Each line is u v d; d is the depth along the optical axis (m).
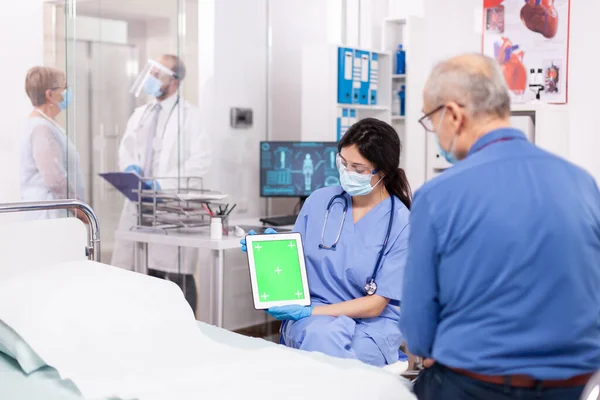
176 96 3.97
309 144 4.21
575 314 1.26
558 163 1.33
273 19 4.57
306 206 2.52
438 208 1.31
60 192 3.57
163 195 3.51
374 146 2.29
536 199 1.27
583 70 4.07
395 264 2.33
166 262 3.87
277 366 1.87
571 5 4.09
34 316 1.95
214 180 4.24
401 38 4.80
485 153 1.33
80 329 1.96
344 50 4.33
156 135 3.92
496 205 1.27
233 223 4.12
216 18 4.20
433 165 4.56
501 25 4.34
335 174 4.26
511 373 1.26
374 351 2.30
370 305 2.31
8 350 1.95
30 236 2.41
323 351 2.21
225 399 1.64
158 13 3.89
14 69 3.42
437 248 1.32
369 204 2.42
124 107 3.81
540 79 4.22
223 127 4.28
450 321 1.33
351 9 4.88
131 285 2.15
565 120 4.08
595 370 1.29
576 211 1.28
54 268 2.24
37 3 3.48
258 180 4.54
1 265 2.35
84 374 1.80
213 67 4.19
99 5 3.66
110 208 3.76
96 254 2.62
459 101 1.35
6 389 1.78
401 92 4.71
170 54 3.94
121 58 3.78
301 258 2.34
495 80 1.35
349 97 4.39
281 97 4.68
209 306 4.11
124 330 2.00
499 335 1.27
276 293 2.29
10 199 3.45
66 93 3.54
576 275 1.26
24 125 3.46
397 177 2.42
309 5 4.76
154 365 1.87
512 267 1.25
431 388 1.38
